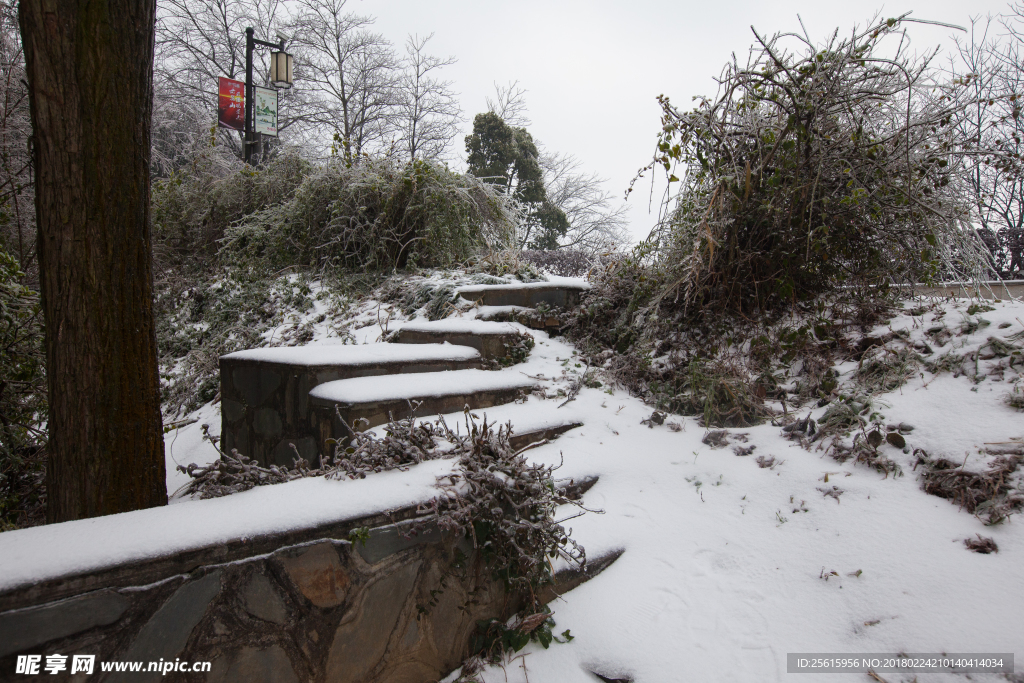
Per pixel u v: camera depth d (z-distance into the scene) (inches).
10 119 174.9
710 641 81.5
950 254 149.7
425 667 78.0
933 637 74.7
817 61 141.6
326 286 240.1
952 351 122.7
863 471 104.2
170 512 66.6
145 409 82.0
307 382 121.6
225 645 60.1
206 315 250.4
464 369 150.3
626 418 135.7
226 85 398.9
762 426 125.3
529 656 83.8
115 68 76.5
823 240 141.1
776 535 96.3
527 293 192.1
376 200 254.8
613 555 97.3
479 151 837.2
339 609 68.5
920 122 140.6
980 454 96.6
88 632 52.5
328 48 732.7
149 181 82.4
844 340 141.4
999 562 81.4
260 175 311.7
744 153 150.6
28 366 123.4
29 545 56.2
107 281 77.8
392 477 82.5
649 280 164.9
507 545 84.4
